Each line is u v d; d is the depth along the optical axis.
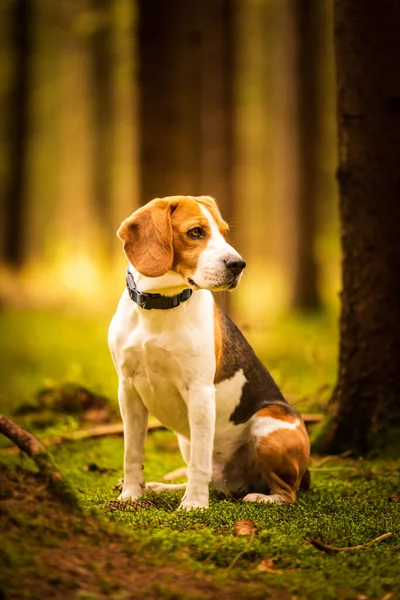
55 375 15.86
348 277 9.58
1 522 4.96
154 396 7.12
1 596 4.38
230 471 7.68
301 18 25.88
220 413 7.42
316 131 26.80
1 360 17.94
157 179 17.14
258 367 7.73
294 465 7.32
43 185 45.06
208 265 6.52
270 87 37.28
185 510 6.50
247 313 26.36
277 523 6.29
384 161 9.38
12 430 5.48
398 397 9.40
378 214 9.40
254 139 40.34
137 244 6.61
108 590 4.64
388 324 9.42
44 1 33.59
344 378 9.63
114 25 21.58
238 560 5.34
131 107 37.59
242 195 42.31
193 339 6.87
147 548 5.28
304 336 20.86
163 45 17.12
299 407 11.25
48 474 5.41
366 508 7.07
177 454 10.09
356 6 9.39
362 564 5.42
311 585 5.01
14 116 33.97
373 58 9.37
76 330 23.31
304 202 27.08
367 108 9.38
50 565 4.73
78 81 40.66
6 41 33.66
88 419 11.28
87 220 39.44
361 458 8.95
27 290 31.36
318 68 26.50
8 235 34.31
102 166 37.62
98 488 8.04
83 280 32.12
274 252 44.25
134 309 6.96
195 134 17.27
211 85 19.03
